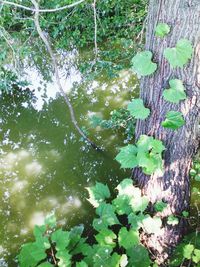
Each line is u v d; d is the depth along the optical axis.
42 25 5.37
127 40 4.85
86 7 5.00
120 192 2.63
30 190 3.57
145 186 2.69
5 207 3.40
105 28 5.39
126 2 5.05
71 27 5.62
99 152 3.93
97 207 2.76
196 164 3.12
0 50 3.97
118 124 4.13
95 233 3.13
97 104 4.64
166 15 2.11
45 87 5.08
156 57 2.25
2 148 4.10
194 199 3.21
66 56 5.63
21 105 4.78
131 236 2.52
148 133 2.51
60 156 3.96
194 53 2.15
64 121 4.43
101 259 2.36
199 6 2.00
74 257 2.75
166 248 2.76
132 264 2.48
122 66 5.04
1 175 3.73
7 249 3.05
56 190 3.57
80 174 3.73
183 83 2.25
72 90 4.96
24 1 4.61
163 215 2.70
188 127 2.40
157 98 2.36
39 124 4.44
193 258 2.46
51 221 2.67
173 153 2.49
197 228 2.86
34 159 3.93
